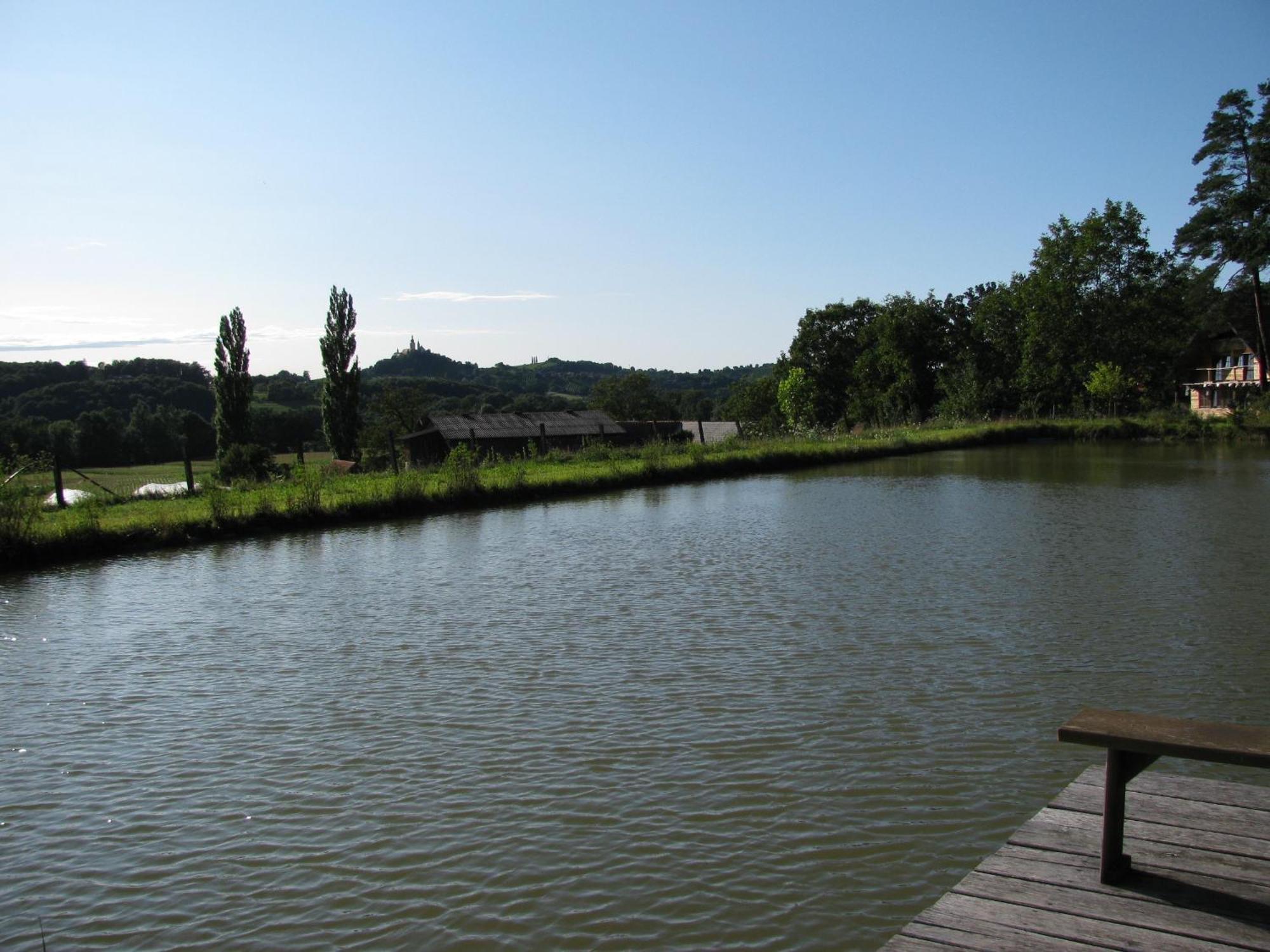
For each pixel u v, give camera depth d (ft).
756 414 310.65
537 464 122.83
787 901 19.77
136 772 27.43
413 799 25.04
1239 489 93.56
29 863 22.49
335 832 23.45
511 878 21.03
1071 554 57.36
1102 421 194.39
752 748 27.63
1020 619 41.42
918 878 20.54
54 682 36.04
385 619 44.68
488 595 49.49
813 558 58.13
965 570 52.90
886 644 37.88
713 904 19.74
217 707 32.71
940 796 24.32
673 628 41.39
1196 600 44.45
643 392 396.57
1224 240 202.08
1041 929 15.71
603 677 34.55
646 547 64.18
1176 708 30.09
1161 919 15.74
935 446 163.63
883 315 266.98
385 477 104.12
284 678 35.68
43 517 71.00
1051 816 20.25
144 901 20.70
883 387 264.72
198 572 58.65
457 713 31.24
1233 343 248.32
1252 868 17.25
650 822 23.34
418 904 20.15
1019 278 256.11
